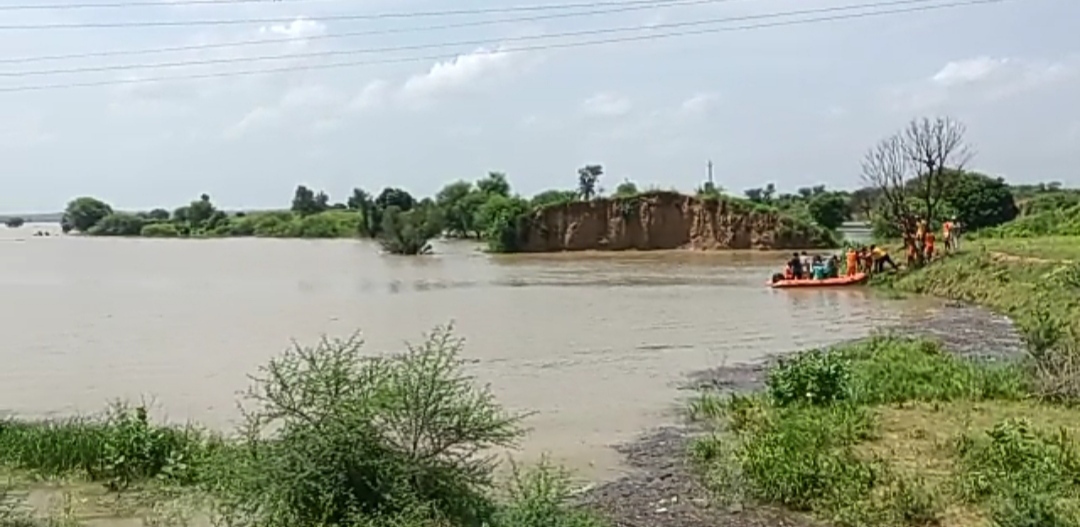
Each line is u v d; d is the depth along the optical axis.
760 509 11.69
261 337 30.44
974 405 16.41
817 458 12.75
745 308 37.34
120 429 14.30
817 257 51.03
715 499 12.13
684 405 18.41
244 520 10.09
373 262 75.50
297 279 57.31
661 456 14.52
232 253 93.12
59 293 48.72
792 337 28.86
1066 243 47.91
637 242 91.25
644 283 51.50
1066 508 10.45
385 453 10.23
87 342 29.41
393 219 90.94
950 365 19.75
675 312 36.19
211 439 14.27
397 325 33.28
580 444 15.42
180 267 70.69
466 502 10.38
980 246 47.44
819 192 93.31
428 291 47.69
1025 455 12.48
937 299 39.03
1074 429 14.45
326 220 141.75
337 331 31.86
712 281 52.38
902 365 19.75
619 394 19.78
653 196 92.00
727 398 18.52
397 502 9.98
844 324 31.80
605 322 33.22
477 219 113.00
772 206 93.00
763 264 68.06
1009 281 36.78
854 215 91.75
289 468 10.05
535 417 17.42
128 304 42.47
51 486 13.01
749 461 12.99
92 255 91.31
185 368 24.17
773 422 15.38
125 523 11.53
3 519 11.05
